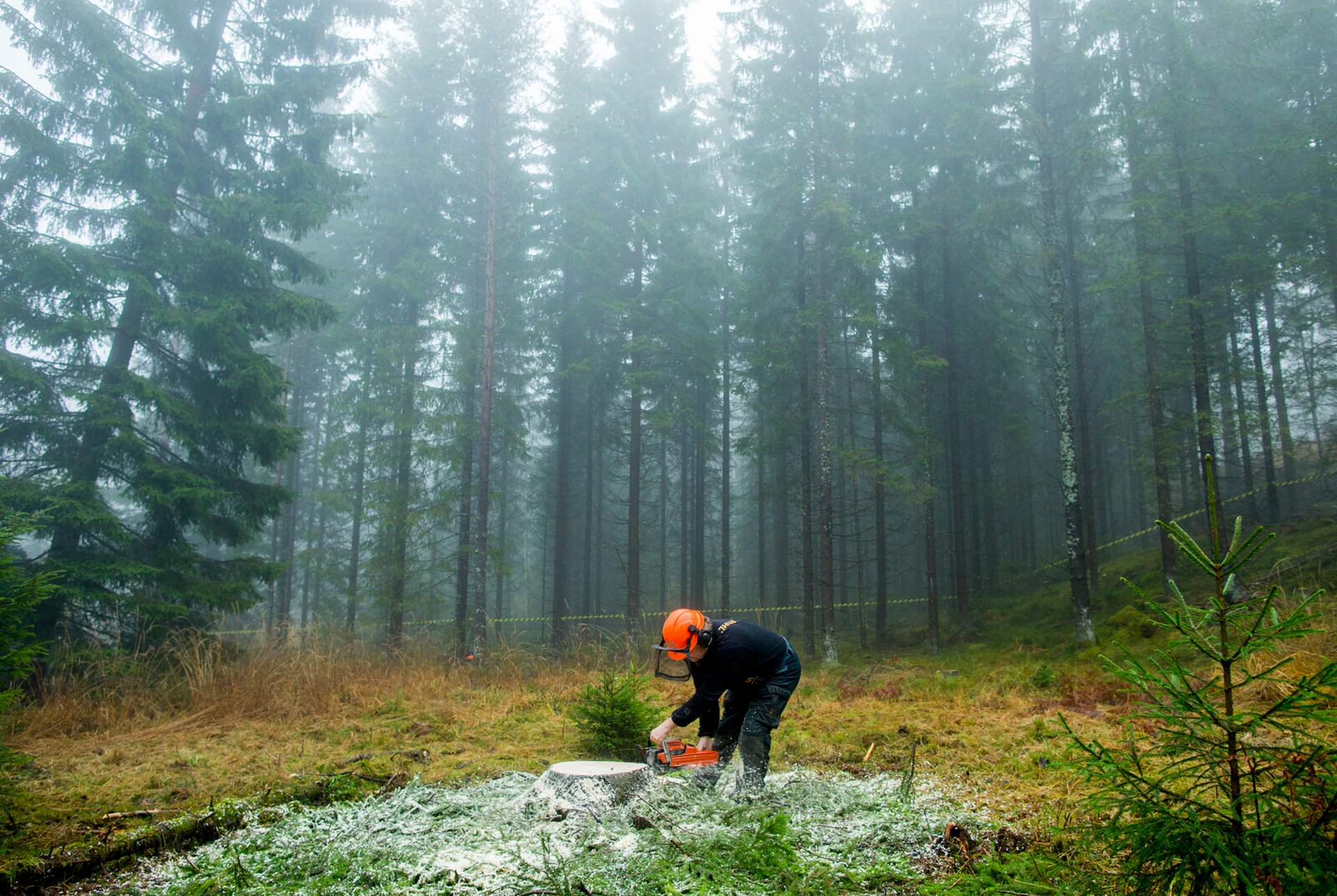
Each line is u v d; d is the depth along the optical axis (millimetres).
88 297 10031
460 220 19109
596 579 28203
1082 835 2553
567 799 3904
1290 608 7742
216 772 5426
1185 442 17875
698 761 4496
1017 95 15875
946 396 19312
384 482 17188
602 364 20891
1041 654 14180
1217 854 1988
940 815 3852
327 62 13359
